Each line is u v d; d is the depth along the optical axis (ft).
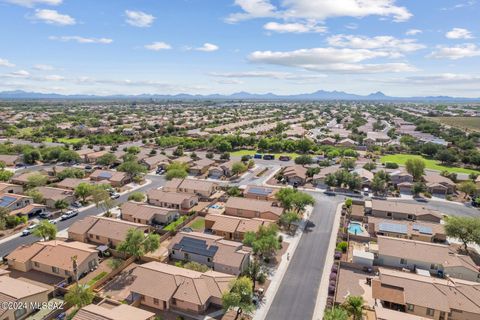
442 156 486.79
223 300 153.38
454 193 353.10
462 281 174.19
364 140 628.69
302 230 254.68
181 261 207.51
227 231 238.07
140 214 265.95
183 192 330.95
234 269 189.78
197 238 212.64
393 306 164.66
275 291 177.78
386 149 572.92
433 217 266.57
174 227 253.03
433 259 198.70
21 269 195.21
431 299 158.51
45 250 200.75
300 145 552.82
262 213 272.92
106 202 280.31
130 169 378.53
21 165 440.86
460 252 223.30
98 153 481.46
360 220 276.21
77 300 155.74
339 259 210.79
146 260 208.64
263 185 371.15
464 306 155.12
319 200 323.98
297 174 379.96
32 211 278.26
